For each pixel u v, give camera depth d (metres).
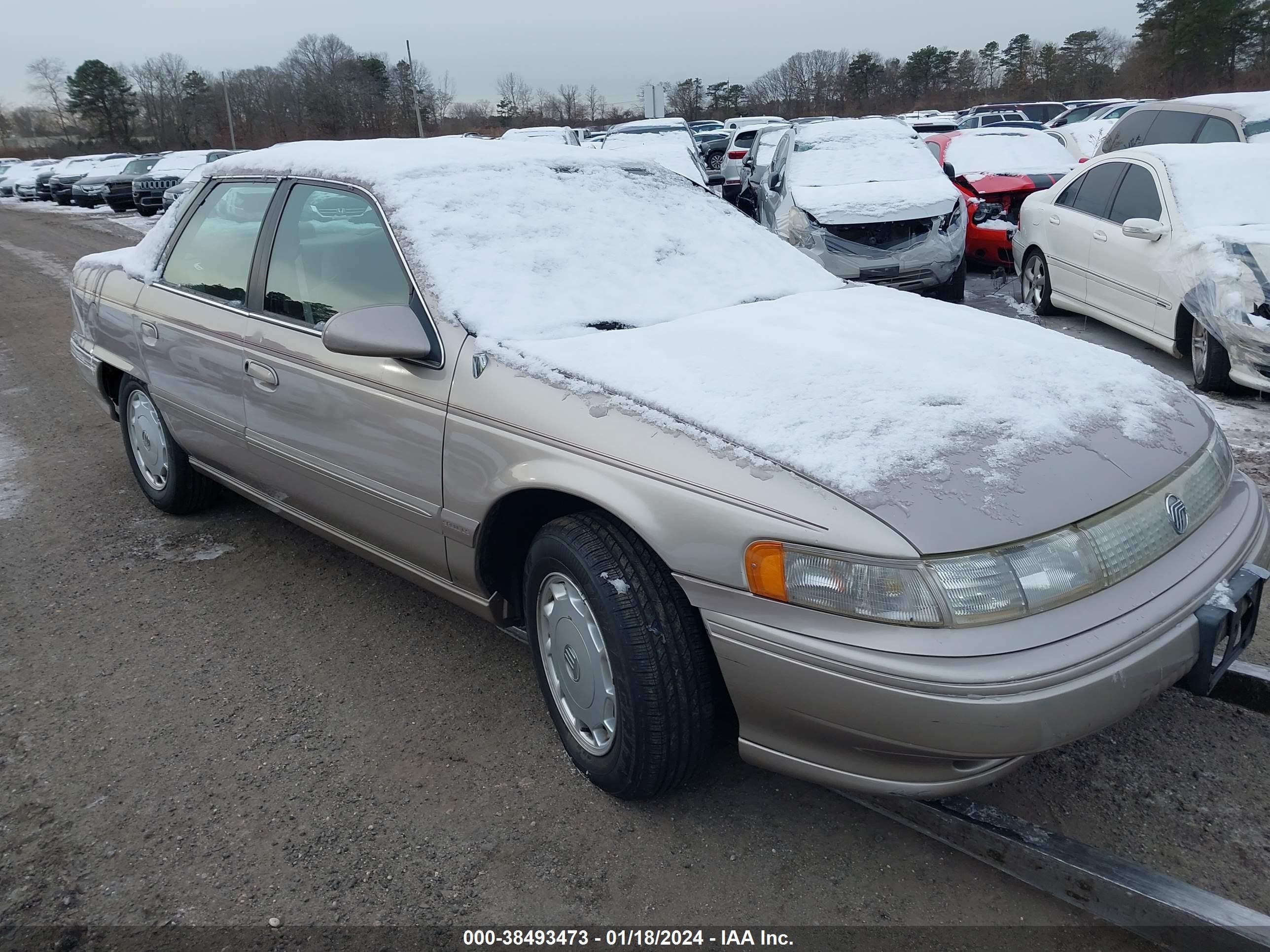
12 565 4.10
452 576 2.82
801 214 8.36
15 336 9.55
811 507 1.96
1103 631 1.92
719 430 2.15
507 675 3.15
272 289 3.38
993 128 11.74
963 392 2.31
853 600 1.89
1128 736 2.67
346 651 3.32
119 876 2.30
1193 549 2.19
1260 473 4.38
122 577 3.96
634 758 2.29
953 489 1.97
